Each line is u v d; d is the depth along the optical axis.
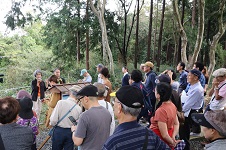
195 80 4.29
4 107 2.29
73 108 3.41
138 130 1.85
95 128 2.65
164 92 2.94
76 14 21.25
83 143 2.69
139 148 1.79
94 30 22.73
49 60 22.95
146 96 4.88
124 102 1.84
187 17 25.42
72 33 21.97
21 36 28.30
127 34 29.95
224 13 17.11
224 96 3.87
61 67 22.75
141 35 33.12
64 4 20.61
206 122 1.71
